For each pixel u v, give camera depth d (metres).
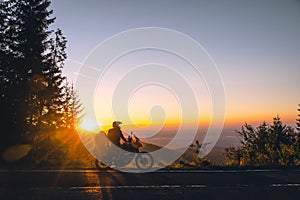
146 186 11.23
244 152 31.25
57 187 10.76
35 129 26.77
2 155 22.06
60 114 32.47
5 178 12.22
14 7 29.86
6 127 25.34
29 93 28.20
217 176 13.76
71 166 16.91
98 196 9.65
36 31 29.41
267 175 14.28
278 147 28.09
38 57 29.55
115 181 12.06
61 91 32.84
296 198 10.07
